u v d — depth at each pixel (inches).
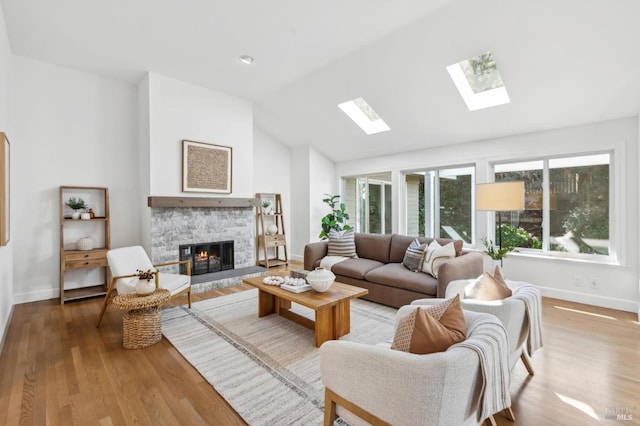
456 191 193.6
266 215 254.2
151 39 133.4
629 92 121.0
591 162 145.1
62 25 122.7
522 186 122.6
